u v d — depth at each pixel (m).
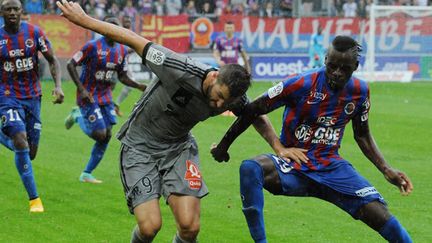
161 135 8.19
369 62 36.81
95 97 14.30
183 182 8.08
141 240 8.11
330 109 8.41
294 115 8.49
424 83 36.44
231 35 26.47
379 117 23.77
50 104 26.05
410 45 37.59
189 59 7.80
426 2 40.91
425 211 12.04
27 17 16.44
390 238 8.38
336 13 40.00
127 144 8.33
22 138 11.77
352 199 8.48
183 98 7.84
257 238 8.58
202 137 19.52
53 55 12.40
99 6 36.69
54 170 15.21
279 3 39.81
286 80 8.38
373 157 8.77
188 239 8.05
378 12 37.25
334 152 8.66
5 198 12.66
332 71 8.08
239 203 12.51
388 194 13.23
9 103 11.91
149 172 8.18
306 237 10.54
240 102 8.34
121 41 7.93
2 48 11.84
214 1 39.22
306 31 36.75
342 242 10.31
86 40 33.75
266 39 36.22
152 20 34.75
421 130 21.08
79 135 19.64
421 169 15.58
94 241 10.23
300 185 8.60
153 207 8.03
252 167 8.46
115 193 13.21
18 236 10.43
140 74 33.97
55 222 11.19
